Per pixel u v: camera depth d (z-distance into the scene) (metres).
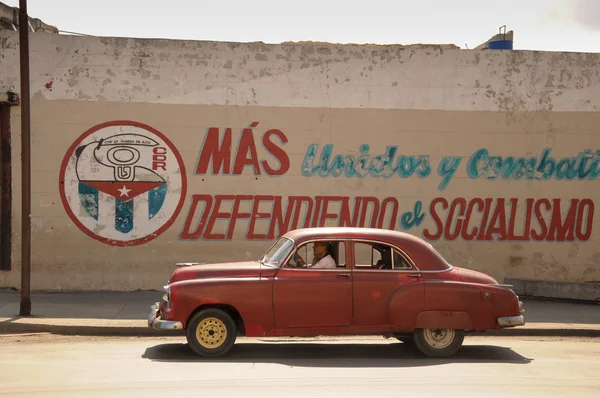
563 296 15.80
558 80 17.33
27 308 12.56
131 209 16.30
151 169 16.33
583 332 12.47
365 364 9.20
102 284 16.23
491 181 17.14
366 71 16.84
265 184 16.59
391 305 9.49
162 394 7.13
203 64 16.44
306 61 16.69
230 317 9.49
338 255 9.73
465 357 9.93
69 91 16.12
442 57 17.02
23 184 12.50
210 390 7.35
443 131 17.02
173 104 16.36
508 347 11.01
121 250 16.27
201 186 16.45
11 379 7.82
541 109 17.28
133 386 7.50
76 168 16.16
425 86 16.97
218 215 16.50
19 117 15.97
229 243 16.53
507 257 17.17
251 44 16.55
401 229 16.91
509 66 17.19
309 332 9.47
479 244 17.09
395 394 7.31
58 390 7.27
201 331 9.44
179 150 16.39
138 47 16.30
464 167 17.06
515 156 17.22
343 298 9.47
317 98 16.72
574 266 17.36
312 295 9.43
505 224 17.19
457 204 17.05
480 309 9.62
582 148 17.39
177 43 16.38
